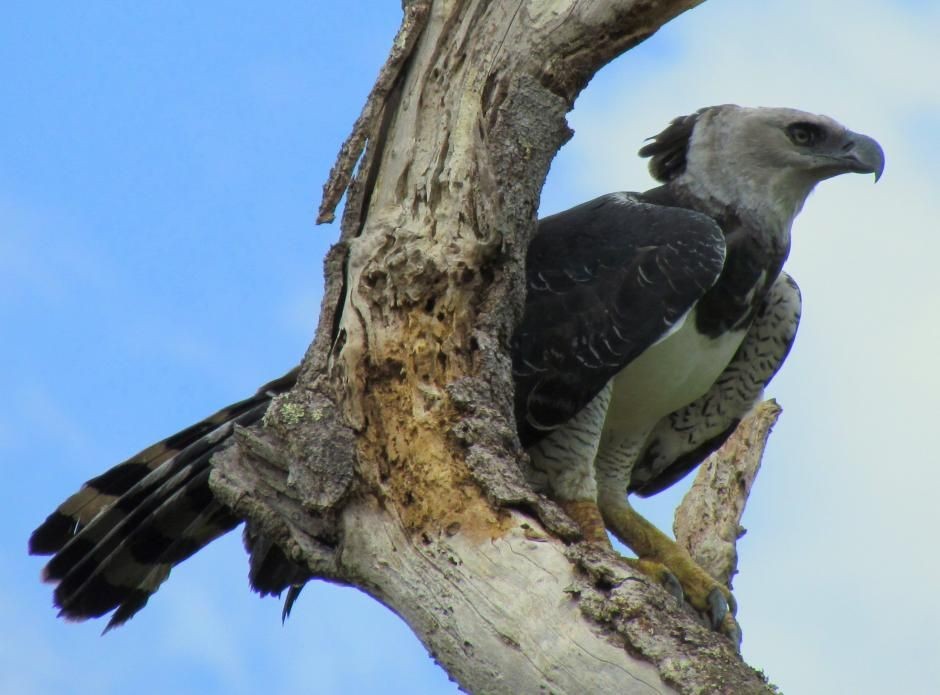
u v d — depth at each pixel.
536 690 6.67
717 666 6.27
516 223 8.65
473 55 9.07
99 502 10.34
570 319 10.40
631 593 6.67
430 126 8.88
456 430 7.79
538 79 9.17
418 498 7.61
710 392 12.34
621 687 6.38
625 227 10.83
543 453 10.65
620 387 11.28
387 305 8.28
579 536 7.22
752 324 12.16
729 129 12.02
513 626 6.88
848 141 11.85
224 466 8.17
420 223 8.55
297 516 7.97
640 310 10.39
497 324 8.45
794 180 11.89
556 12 9.17
